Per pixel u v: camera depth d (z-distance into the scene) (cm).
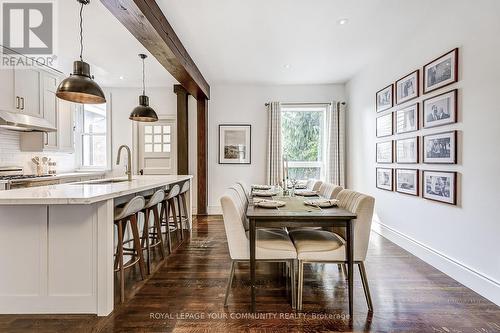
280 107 537
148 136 568
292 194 313
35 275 200
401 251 330
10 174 386
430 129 290
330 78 505
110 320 192
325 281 254
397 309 206
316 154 560
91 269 200
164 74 479
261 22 298
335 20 295
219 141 553
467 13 239
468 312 201
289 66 439
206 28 312
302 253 207
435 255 281
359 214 206
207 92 520
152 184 277
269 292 234
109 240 202
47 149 421
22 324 188
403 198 340
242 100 549
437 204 280
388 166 375
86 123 569
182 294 229
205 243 370
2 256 200
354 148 495
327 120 539
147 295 228
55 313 200
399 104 346
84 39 334
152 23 252
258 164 553
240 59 407
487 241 221
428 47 292
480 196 227
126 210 222
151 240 365
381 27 310
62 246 200
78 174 468
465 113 243
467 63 240
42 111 407
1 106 341
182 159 529
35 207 199
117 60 409
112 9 224
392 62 363
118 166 562
